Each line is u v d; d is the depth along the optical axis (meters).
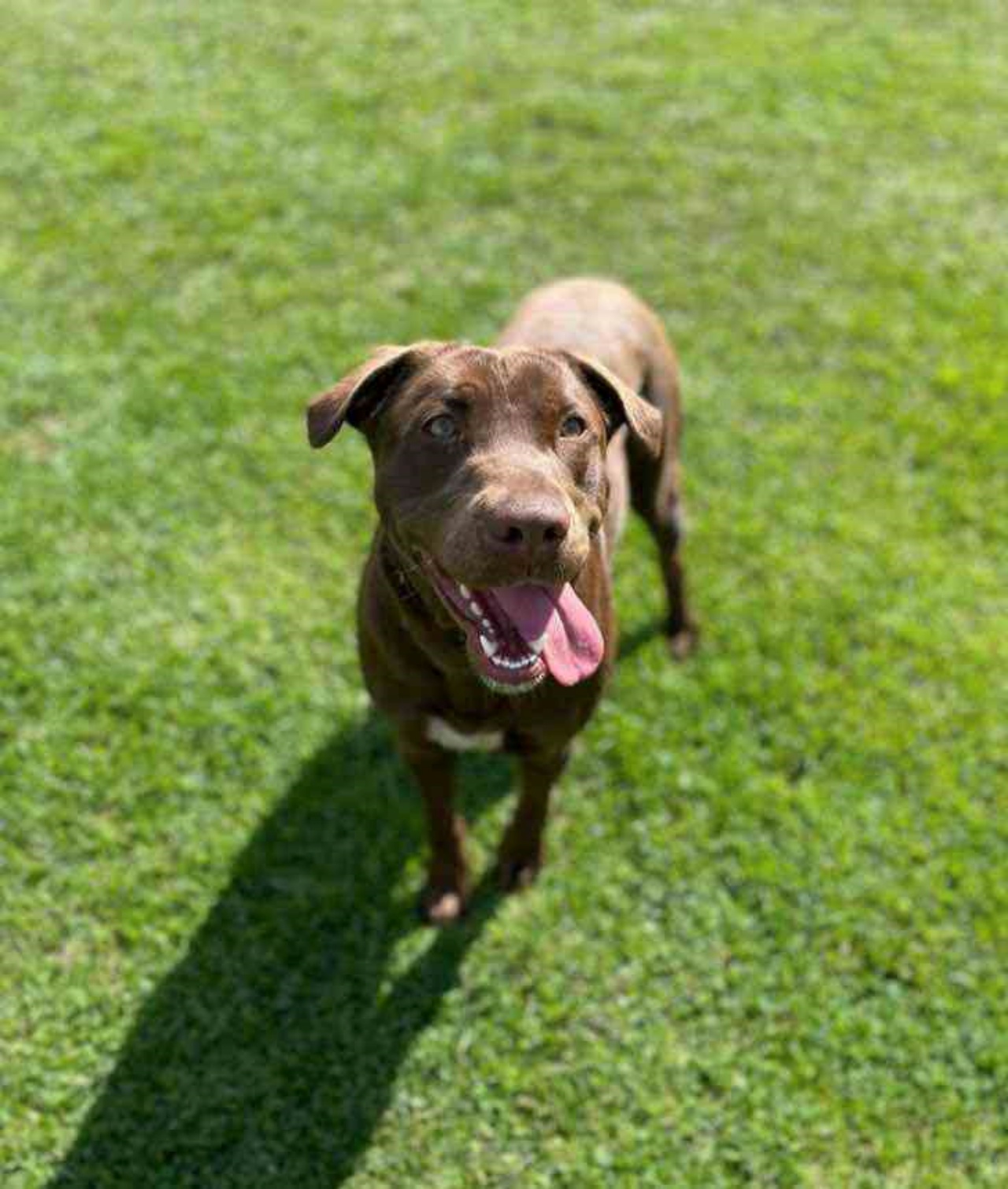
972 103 1.85
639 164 1.68
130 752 1.04
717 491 1.27
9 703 1.06
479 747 0.88
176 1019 0.92
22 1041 0.90
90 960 0.94
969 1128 0.90
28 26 1.82
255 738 1.06
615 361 0.98
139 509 1.20
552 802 1.04
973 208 1.65
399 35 1.89
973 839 1.03
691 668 1.14
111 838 1.00
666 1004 0.95
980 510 1.26
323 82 1.77
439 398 0.74
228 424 1.28
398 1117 0.89
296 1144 0.88
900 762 1.08
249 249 1.47
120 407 1.29
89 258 1.45
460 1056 0.92
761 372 1.39
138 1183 0.86
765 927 0.98
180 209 1.52
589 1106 0.90
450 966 0.96
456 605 0.74
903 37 2.00
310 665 1.11
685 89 1.82
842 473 1.29
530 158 1.67
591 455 0.78
